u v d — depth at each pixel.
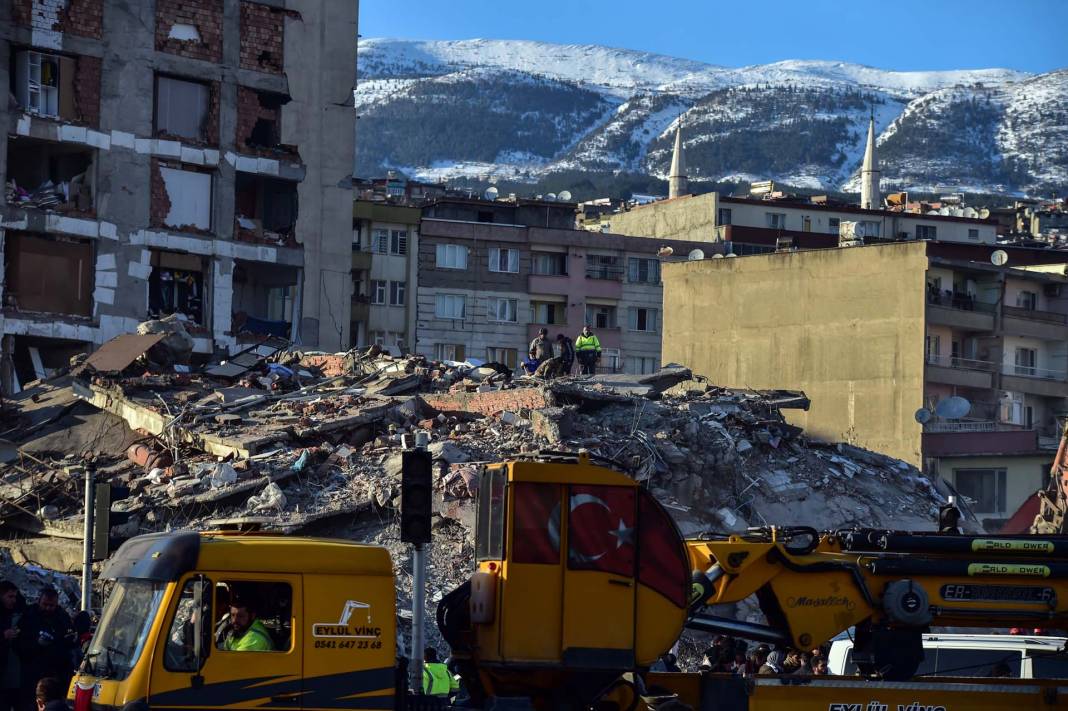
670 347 78.69
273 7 58.50
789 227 106.81
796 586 15.81
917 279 70.81
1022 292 76.06
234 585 14.55
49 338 51.56
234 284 58.41
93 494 21.36
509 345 85.56
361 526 30.31
